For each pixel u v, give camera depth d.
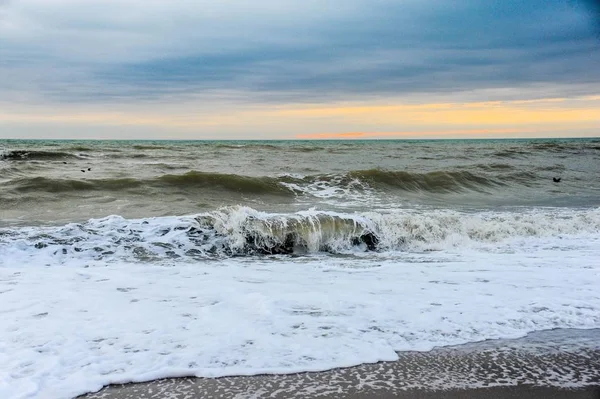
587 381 3.28
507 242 8.45
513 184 17.20
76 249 7.16
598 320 4.44
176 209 10.52
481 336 4.02
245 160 22.11
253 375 3.28
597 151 32.34
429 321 4.32
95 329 4.00
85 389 3.05
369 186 14.76
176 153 25.11
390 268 6.49
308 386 3.15
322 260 7.15
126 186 12.67
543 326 4.27
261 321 4.24
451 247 8.14
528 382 3.25
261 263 6.89
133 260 6.88
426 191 14.98
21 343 3.70
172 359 3.47
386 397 3.03
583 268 6.46
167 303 4.73
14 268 6.23
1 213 9.66
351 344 3.79
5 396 2.91
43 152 21.02
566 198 14.16
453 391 3.12
